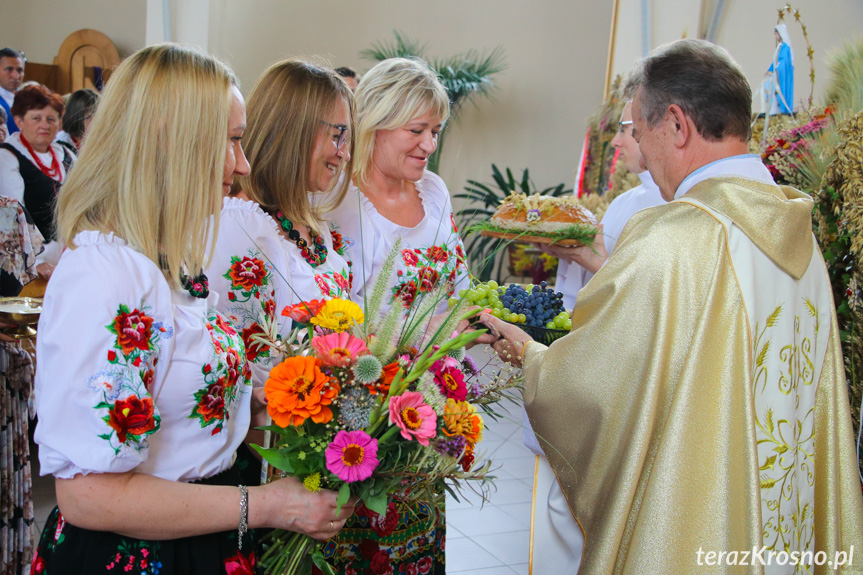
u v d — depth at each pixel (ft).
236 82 4.02
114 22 31.42
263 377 4.96
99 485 3.39
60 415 3.31
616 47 18.80
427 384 4.00
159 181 3.62
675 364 4.78
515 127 28.35
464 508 11.25
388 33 29.48
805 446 5.21
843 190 7.30
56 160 13.35
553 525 5.85
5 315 6.31
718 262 4.80
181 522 3.56
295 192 5.46
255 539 4.39
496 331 6.08
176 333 3.69
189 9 27.94
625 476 4.75
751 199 4.93
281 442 4.04
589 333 5.14
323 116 5.37
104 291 3.37
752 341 4.75
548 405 5.32
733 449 4.57
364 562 5.32
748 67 18.07
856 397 7.23
